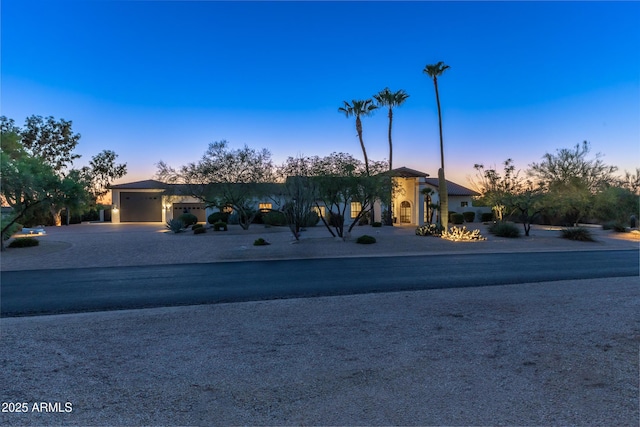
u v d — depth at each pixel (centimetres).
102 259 1686
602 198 2978
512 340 572
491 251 1970
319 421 359
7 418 366
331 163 2302
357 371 470
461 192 4725
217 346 563
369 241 2133
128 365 493
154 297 941
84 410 382
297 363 497
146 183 4791
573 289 971
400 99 3941
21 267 1498
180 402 397
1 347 559
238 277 1226
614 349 529
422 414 369
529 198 2653
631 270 1341
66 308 831
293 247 2011
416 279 1168
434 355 519
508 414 366
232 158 3138
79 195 2139
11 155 2823
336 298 893
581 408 375
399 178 3991
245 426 352
